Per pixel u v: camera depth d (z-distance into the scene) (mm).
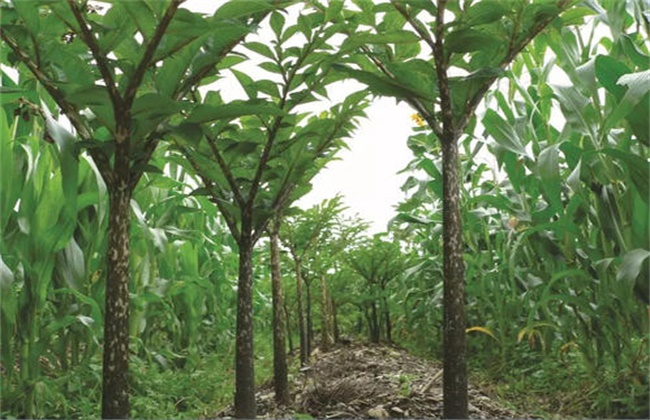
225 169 2348
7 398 2137
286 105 2391
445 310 2109
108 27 1685
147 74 1937
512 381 3096
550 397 2787
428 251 4461
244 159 2586
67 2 1635
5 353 2170
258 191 2592
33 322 2250
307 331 4707
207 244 4090
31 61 1800
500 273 3291
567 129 2596
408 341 5324
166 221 3166
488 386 3158
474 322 4113
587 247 2510
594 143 2367
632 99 2008
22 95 2252
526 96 2768
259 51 2281
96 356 2855
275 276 2924
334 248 4711
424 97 2176
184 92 1946
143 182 3029
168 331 3799
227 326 4191
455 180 2148
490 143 2865
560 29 2295
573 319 2854
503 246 3316
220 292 4207
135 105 1692
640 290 2270
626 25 2607
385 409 2535
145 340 3293
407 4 2057
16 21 1883
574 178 2242
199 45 1870
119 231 1734
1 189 2156
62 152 1772
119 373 1694
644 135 2225
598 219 2477
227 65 2273
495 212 3428
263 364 4465
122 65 1745
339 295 5301
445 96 2123
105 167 1769
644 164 2158
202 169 2445
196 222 3656
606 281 2430
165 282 3078
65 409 2213
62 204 2328
